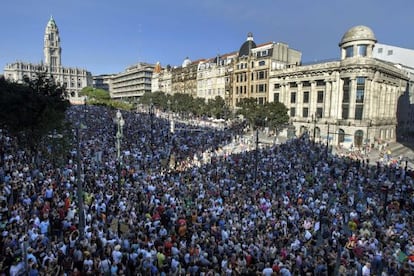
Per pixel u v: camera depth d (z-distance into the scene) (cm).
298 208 1892
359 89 5656
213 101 8388
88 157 2852
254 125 6419
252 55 8312
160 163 3103
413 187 2594
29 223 1311
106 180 2211
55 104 2555
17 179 1883
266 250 1277
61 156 2462
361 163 3809
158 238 1335
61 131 2539
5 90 2370
